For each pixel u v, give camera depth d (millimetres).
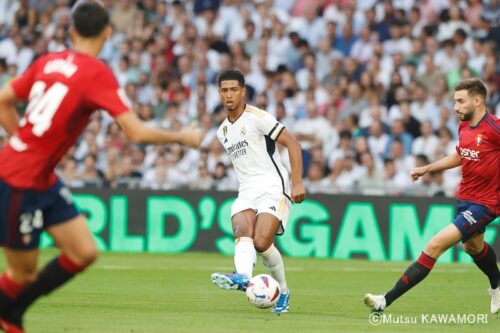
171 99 71000
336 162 62312
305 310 31125
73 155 67562
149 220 57875
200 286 39000
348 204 56812
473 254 31078
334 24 75062
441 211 56094
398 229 56375
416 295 37000
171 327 25344
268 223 29359
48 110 20547
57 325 25516
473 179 29953
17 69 78750
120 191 58000
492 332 26281
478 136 29750
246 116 30125
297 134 67125
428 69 70250
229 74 29969
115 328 24938
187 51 75688
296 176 29531
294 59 74562
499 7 75188
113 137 66125
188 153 64562
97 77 20703
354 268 49969
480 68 71688
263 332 24703
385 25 74688
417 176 31562
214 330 24859
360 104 68938
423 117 68000
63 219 21266
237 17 78938
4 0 83188
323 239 56969
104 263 50031
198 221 57594
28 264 21375
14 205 20500
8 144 20922
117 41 78688
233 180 60438
